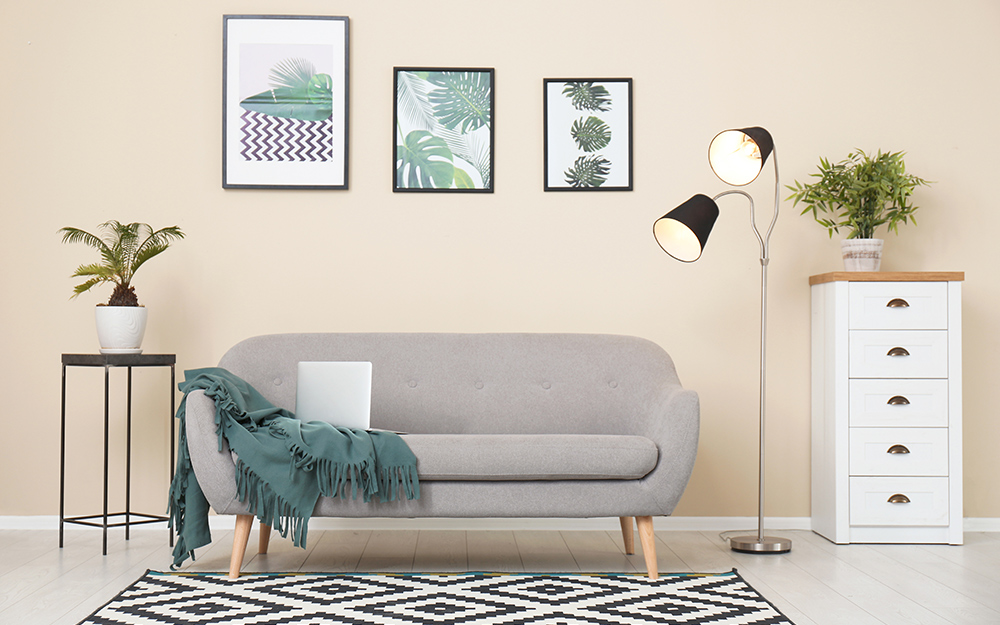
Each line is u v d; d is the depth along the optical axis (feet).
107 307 9.74
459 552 9.41
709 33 11.25
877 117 11.27
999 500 11.12
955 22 11.26
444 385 9.97
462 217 11.16
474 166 11.17
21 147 10.94
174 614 6.81
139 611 6.89
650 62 11.23
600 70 11.24
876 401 10.04
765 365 10.35
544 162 11.16
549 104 11.20
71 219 10.94
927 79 11.30
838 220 11.19
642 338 10.35
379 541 10.00
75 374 10.83
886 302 10.07
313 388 8.63
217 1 11.14
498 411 9.90
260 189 11.03
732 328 11.14
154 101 11.05
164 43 11.08
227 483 7.80
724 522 11.00
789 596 7.56
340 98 11.10
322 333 10.18
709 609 7.04
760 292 11.14
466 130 11.21
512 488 8.10
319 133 11.09
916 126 11.27
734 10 11.27
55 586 7.79
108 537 10.12
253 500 7.80
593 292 11.14
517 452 7.98
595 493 8.12
